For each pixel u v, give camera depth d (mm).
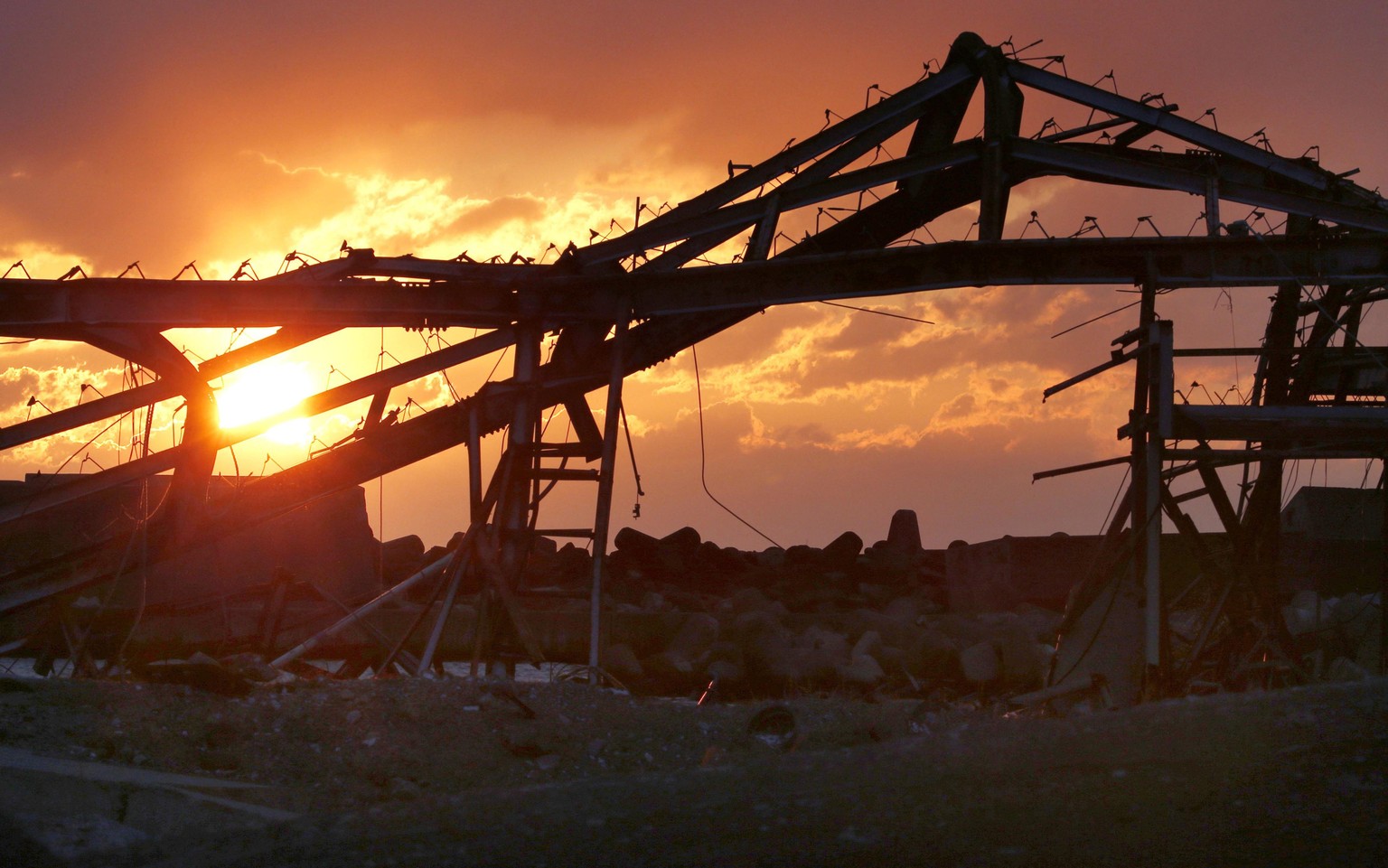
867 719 15883
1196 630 24828
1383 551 20719
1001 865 6465
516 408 23797
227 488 28562
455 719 15219
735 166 25766
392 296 23625
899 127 26547
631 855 7133
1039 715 17719
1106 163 25062
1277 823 6645
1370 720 8188
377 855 7594
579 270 24641
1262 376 23453
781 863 6805
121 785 10766
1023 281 23031
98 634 24812
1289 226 24844
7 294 21859
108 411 24062
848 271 23516
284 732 14383
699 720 16109
